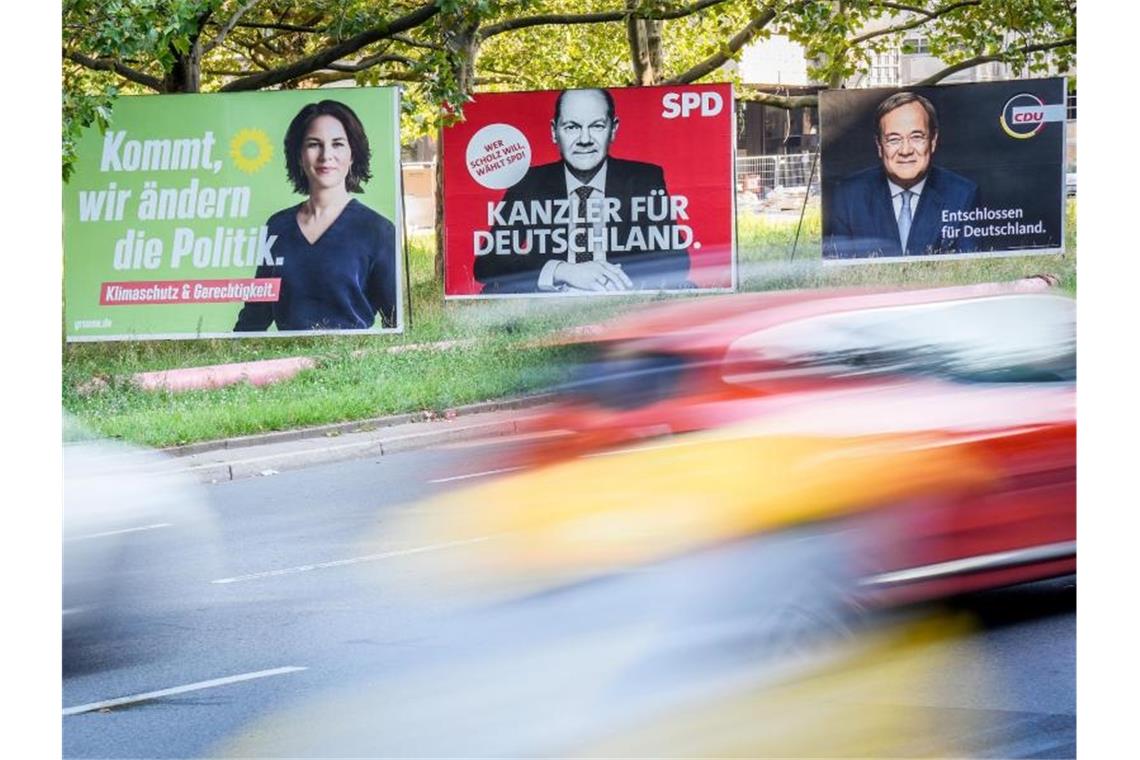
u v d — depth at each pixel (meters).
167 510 11.42
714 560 7.68
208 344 21.47
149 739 6.80
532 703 7.03
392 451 14.98
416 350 19.95
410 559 9.90
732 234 21.70
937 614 7.62
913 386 7.91
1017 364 8.26
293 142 20.83
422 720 6.91
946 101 22.59
